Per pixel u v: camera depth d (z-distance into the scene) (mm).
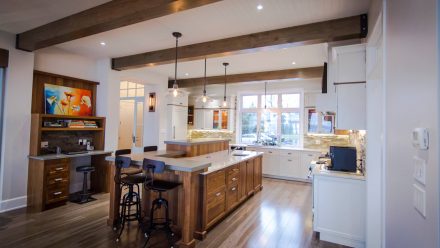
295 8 2867
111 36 3863
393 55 1560
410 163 1236
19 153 3912
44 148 4336
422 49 1085
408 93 1271
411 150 1223
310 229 3406
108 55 4957
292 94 7195
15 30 3689
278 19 3160
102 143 5020
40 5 2914
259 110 7617
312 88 6770
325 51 4406
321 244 2990
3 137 3750
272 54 4637
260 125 7605
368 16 2857
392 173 1540
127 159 3115
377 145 2727
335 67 3006
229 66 5609
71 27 3164
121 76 5441
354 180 2943
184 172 2842
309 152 6328
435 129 939
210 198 3246
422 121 1079
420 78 1108
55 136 4520
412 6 1223
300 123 6953
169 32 3658
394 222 1495
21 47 3816
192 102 8422
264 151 6914
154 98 6699
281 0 2701
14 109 3848
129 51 4660
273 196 4992
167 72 6402
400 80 1404
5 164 3760
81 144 4945
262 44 3568
